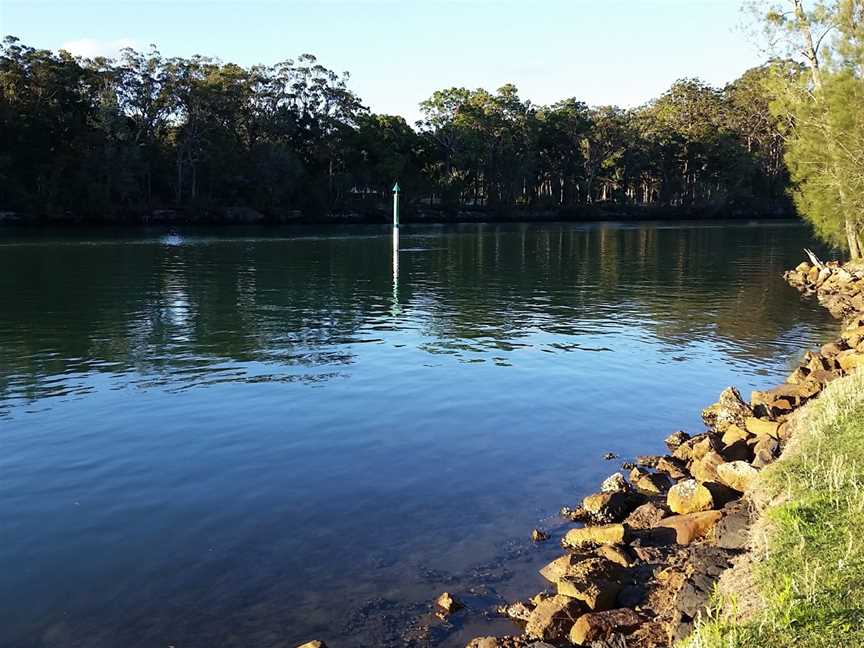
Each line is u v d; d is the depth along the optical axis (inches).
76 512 404.2
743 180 4852.4
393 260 1993.1
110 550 361.1
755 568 282.2
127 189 3462.1
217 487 440.1
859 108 1380.4
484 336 929.5
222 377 701.3
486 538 380.8
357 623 302.5
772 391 634.2
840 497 323.9
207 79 3791.8
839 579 256.1
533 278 1598.2
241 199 3951.8
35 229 3034.0
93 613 306.7
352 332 944.3
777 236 3139.8
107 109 3420.3
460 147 4510.3
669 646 261.6
